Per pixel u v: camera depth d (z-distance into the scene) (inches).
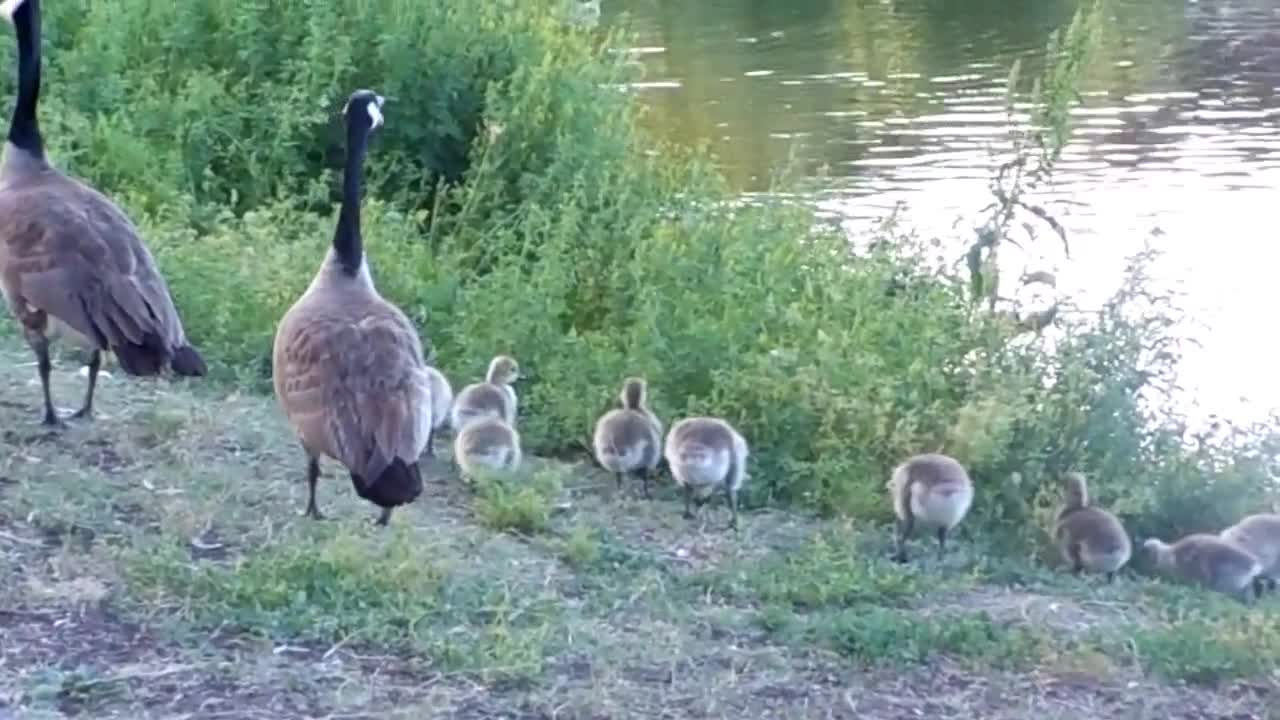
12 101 629.3
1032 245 673.6
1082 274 701.9
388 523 375.2
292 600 323.9
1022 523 439.5
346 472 405.4
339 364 338.6
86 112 643.5
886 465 449.4
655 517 418.0
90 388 419.2
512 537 383.2
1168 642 342.0
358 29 685.9
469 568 355.9
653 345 486.9
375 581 334.0
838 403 454.9
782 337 503.5
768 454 453.7
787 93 1115.9
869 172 888.9
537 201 614.5
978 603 372.2
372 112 375.2
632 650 323.3
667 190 633.6
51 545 344.2
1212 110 1050.1
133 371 377.4
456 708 292.7
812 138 978.1
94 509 361.7
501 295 521.3
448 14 690.8
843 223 674.2
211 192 640.4
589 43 743.1
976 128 995.9
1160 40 1300.4
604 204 595.5
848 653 331.0
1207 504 449.7
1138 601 385.7
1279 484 471.2
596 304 552.7
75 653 301.6
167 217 575.5
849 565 377.4
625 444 433.7
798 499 444.1
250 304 502.9
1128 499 436.1
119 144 605.0
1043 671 330.6
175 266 509.4
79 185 405.4
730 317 502.9
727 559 387.5
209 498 375.2
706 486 419.8
